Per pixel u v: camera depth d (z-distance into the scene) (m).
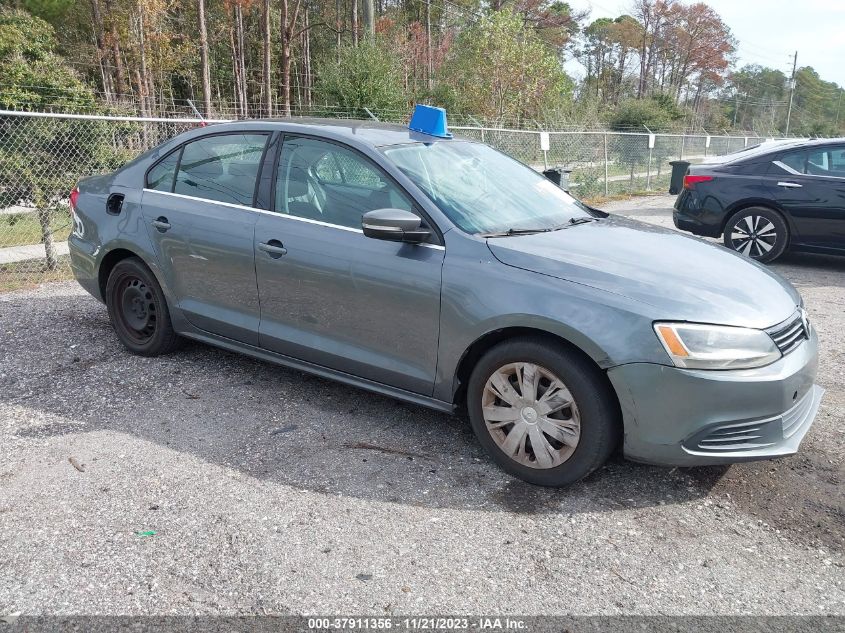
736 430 2.94
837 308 6.51
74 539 2.78
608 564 2.70
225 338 4.29
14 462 3.38
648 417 2.91
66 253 8.53
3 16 18.66
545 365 3.07
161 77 36.03
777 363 2.96
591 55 89.56
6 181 7.38
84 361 4.69
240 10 38.81
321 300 3.73
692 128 41.56
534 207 3.95
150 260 4.46
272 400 4.12
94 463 3.37
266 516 2.95
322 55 47.41
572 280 3.09
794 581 2.63
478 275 3.23
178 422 3.82
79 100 10.15
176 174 4.46
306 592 2.50
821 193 7.80
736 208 8.41
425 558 2.71
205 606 2.42
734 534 2.91
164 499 3.07
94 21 33.06
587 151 16.59
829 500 3.18
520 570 2.65
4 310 5.86
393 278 3.44
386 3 55.38
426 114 4.27
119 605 2.42
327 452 3.52
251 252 3.96
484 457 3.49
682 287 3.07
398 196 3.56
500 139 14.76
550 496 3.16
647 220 12.25
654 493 3.20
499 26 31.14
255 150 4.11
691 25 87.69
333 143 3.83
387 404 4.10
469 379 3.43
